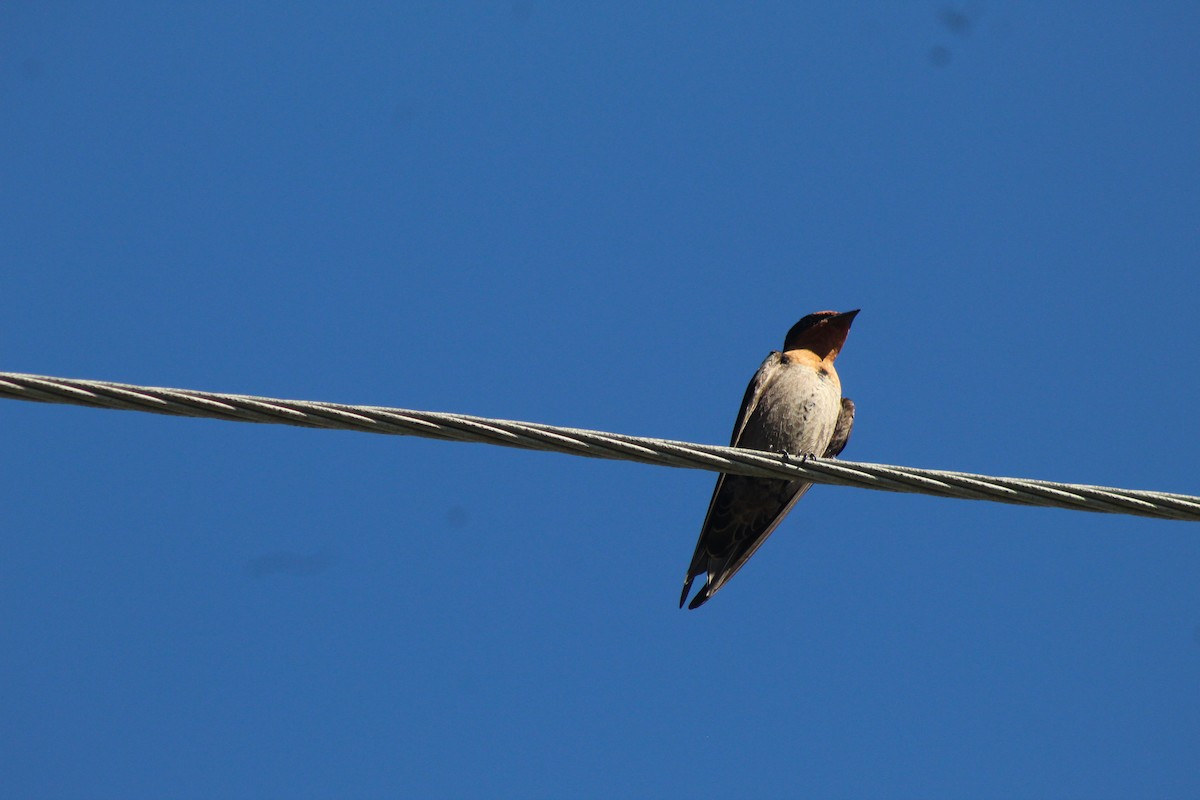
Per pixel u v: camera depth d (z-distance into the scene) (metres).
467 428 10.72
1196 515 11.25
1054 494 11.31
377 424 10.56
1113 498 11.26
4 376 9.89
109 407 10.14
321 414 10.46
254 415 10.39
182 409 10.26
